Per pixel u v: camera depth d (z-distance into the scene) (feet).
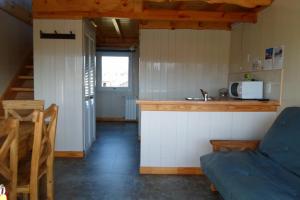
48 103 13.57
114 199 9.02
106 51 24.77
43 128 6.99
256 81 11.91
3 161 5.51
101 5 12.99
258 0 11.15
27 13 17.70
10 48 15.34
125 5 13.00
